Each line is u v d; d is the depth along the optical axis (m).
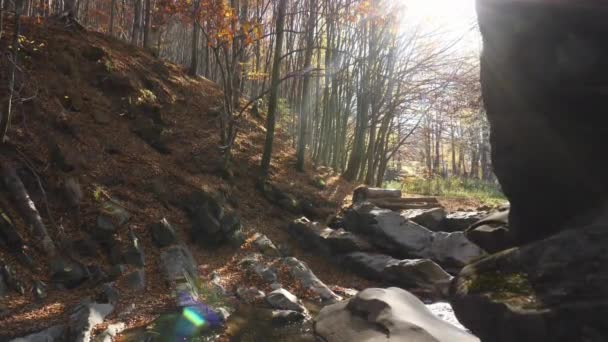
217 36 14.55
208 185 14.28
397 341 5.83
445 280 11.57
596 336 2.80
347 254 13.45
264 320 8.70
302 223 14.48
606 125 3.35
